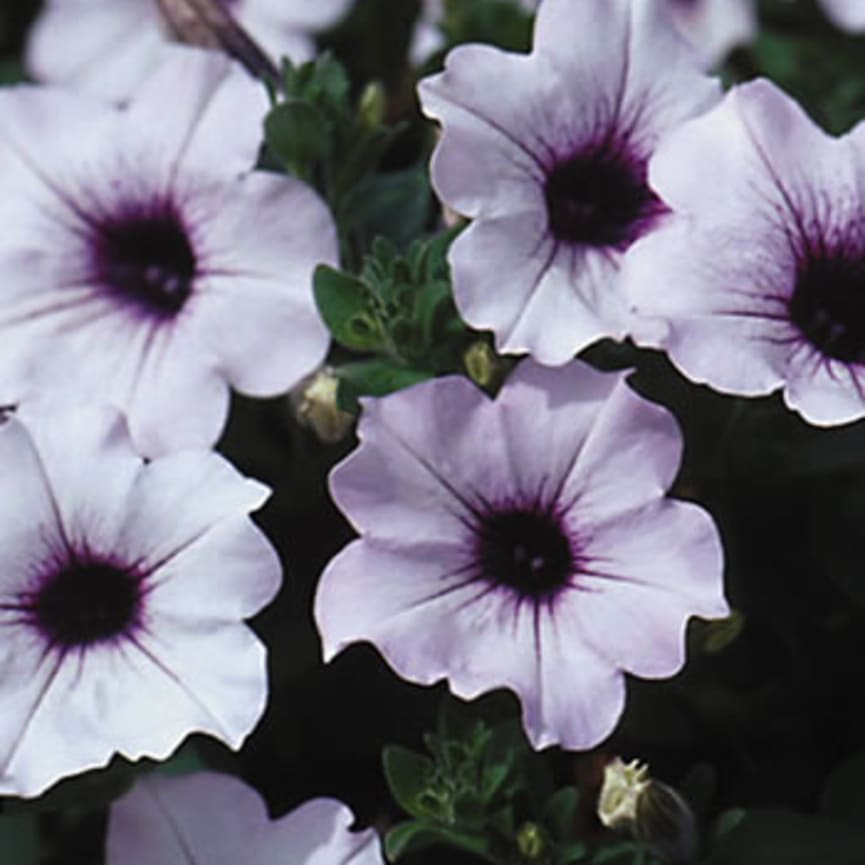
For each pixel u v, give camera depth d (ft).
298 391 2.05
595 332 1.94
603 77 2.00
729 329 1.92
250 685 1.91
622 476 1.93
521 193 1.97
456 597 1.93
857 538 2.09
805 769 2.14
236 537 1.93
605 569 1.93
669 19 2.02
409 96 2.30
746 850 2.01
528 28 2.29
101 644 1.95
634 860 1.98
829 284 1.98
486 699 2.04
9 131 2.09
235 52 2.20
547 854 1.98
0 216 2.08
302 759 2.14
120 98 2.56
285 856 1.97
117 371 2.04
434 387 1.93
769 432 2.07
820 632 2.15
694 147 1.96
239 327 2.02
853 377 1.93
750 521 2.12
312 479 2.07
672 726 2.06
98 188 2.08
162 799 1.98
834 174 1.97
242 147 2.04
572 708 1.90
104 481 1.95
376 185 2.17
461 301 1.94
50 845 2.25
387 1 2.47
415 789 2.00
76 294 2.07
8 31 2.71
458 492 1.94
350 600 1.91
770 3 2.60
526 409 1.93
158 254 2.08
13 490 1.95
